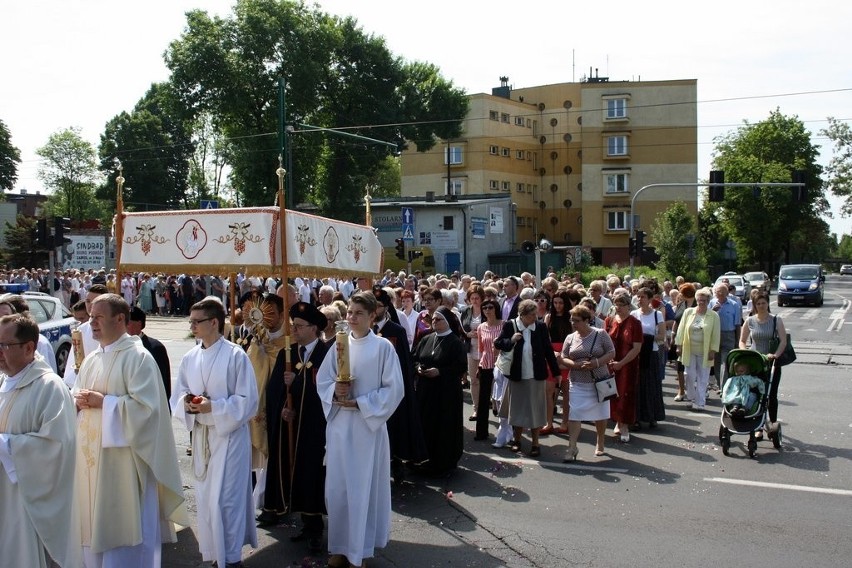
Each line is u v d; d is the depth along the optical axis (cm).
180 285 3045
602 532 636
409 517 678
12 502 421
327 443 553
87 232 3903
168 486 496
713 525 650
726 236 6406
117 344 489
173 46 3941
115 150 5856
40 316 1402
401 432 719
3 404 429
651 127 5528
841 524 650
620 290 988
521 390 886
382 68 4394
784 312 3419
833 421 1068
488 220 4744
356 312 557
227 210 666
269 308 677
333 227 757
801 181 2648
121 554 483
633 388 961
